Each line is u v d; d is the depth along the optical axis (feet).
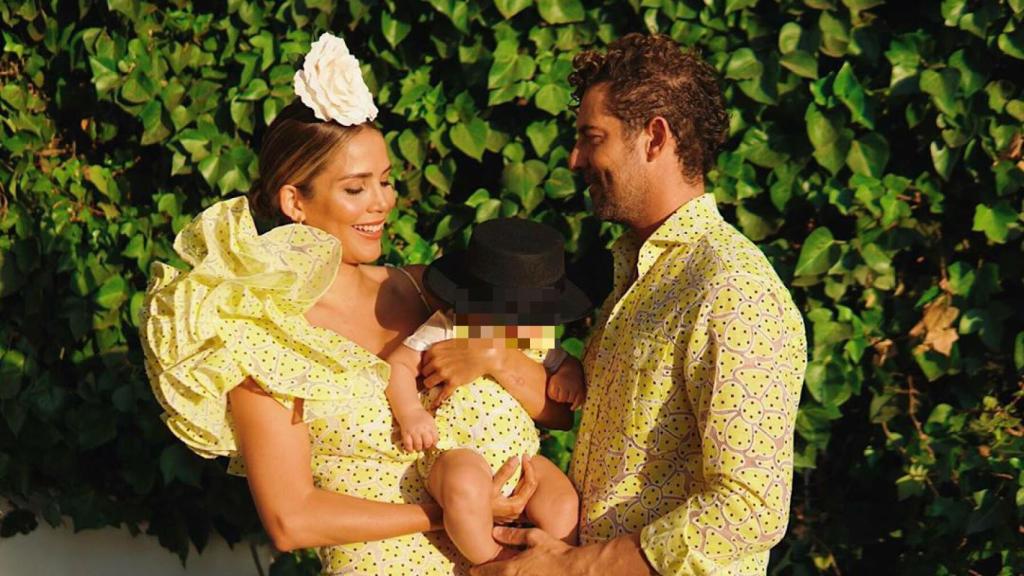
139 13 13.66
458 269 10.02
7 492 15.03
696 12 12.51
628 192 9.39
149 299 9.34
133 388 13.98
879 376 12.78
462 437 9.59
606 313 10.03
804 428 12.72
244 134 13.73
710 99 9.51
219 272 9.22
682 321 8.79
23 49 14.42
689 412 8.86
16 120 14.44
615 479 9.17
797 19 12.37
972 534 12.50
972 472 12.32
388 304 10.11
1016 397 12.67
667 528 8.67
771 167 12.60
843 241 12.52
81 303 14.07
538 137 12.89
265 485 9.14
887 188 12.38
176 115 13.61
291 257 9.56
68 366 14.62
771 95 12.37
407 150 13.23
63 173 14.30
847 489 13.26
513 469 9.57
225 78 13.65
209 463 14.23
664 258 9.27
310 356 9.27
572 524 9.49
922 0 12.27
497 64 12.75
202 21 13.58
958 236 12.60
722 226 9.29
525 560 9.17
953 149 12.26
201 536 14.66
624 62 9.36
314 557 14.26
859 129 12.49
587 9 12.88
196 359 9.02
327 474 9.50
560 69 12.80
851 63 12.50
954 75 12.14
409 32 13.14
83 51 14.01
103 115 14.23
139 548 15.06
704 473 8.63
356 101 9.65
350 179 9.72
